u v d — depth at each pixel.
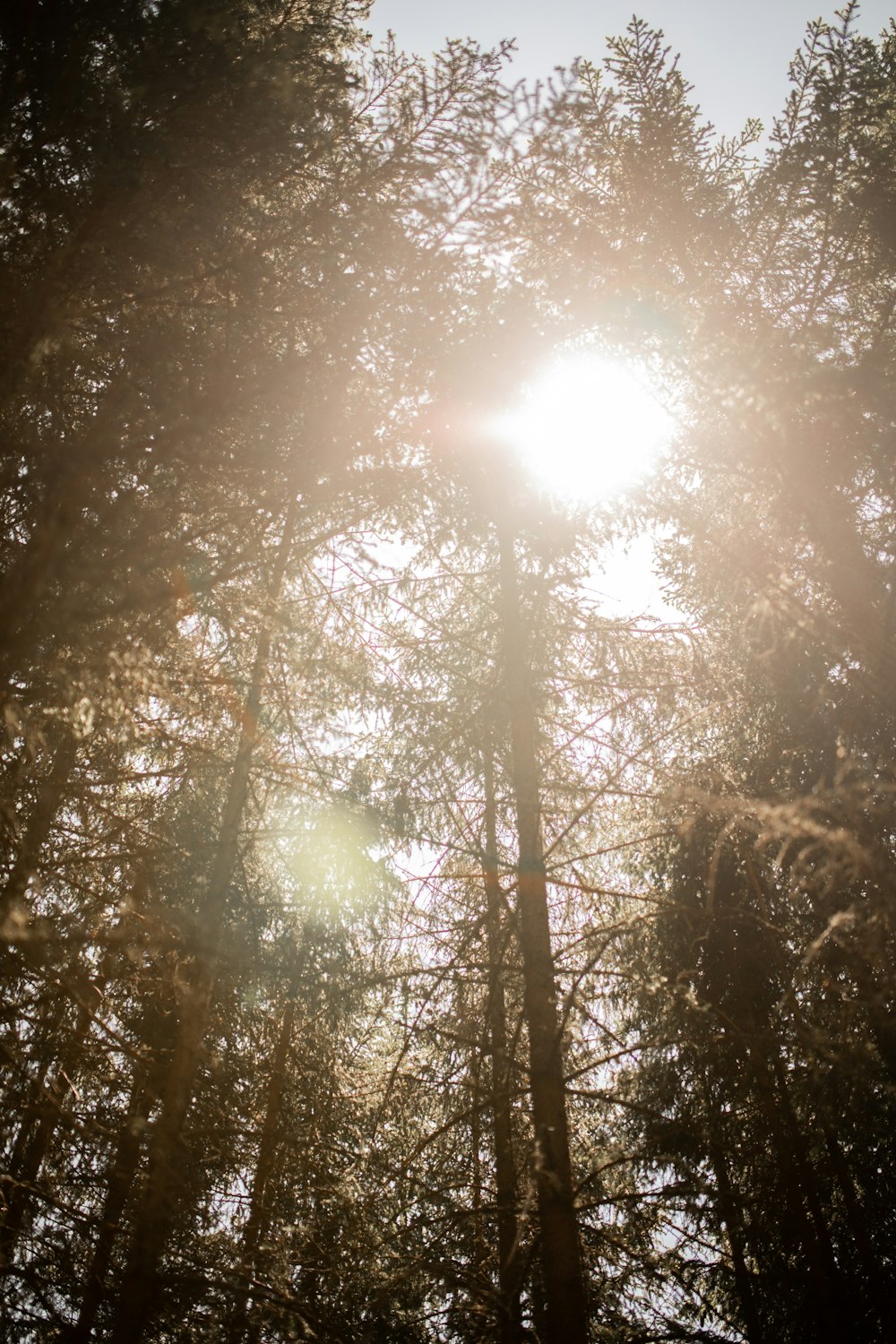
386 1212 7.66
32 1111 6.03
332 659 8.51
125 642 5.04
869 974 6.88
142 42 5.66
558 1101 7.16
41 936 5.46
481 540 9.11
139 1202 6.68
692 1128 7.50
